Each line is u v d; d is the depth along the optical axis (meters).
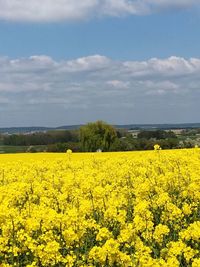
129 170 21.72
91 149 81.00
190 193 15.01
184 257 9.55
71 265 9.28
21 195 16.08
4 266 9.59
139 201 13.95
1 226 10.85
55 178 19.64
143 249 9.43
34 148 84.62
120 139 84.81
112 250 9.02
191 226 10.43
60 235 10.88
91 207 13.36
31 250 9.59
